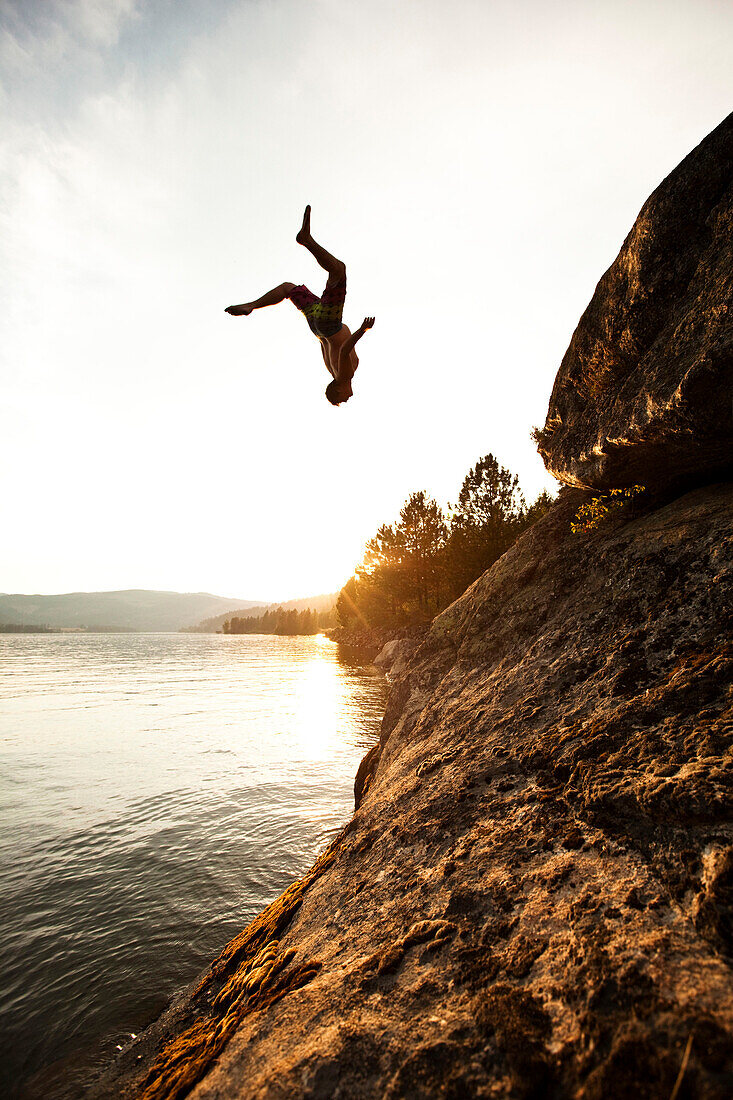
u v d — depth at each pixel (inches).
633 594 185.0
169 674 1492.4
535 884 106.4
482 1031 76.3
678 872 91.1
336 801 390.3
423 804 161.8
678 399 180.7
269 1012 107.6
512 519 1323.8
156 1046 145.5
